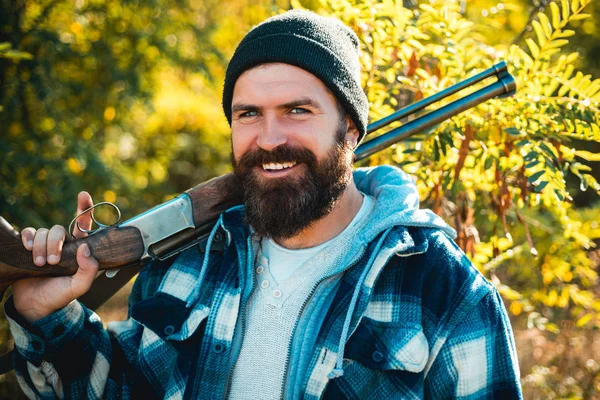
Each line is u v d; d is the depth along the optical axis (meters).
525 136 2.48
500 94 2.18
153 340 1.96
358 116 1.88
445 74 2.69
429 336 1.76
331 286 1.81
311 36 1.79
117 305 5.53
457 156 2.63
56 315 1.89
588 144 4.96
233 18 6.20
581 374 3.57
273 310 1.82
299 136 1.77
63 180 4.03
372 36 2.71
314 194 1.78
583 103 2.41
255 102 1.79
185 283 1.96
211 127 8.34
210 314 1.86
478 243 2.80
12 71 3.95
